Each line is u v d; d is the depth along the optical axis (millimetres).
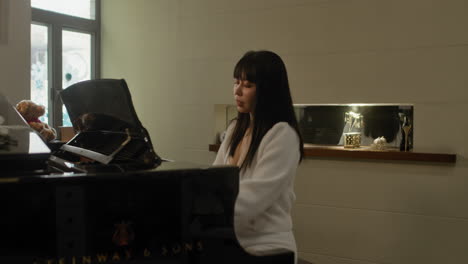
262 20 3971
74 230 1085
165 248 1182
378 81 3531
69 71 4699
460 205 3266
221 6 4164
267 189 1499
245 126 1770
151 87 4598
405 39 3436
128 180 1131
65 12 4629
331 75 3697
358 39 3592
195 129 4340
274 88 1627
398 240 3461
